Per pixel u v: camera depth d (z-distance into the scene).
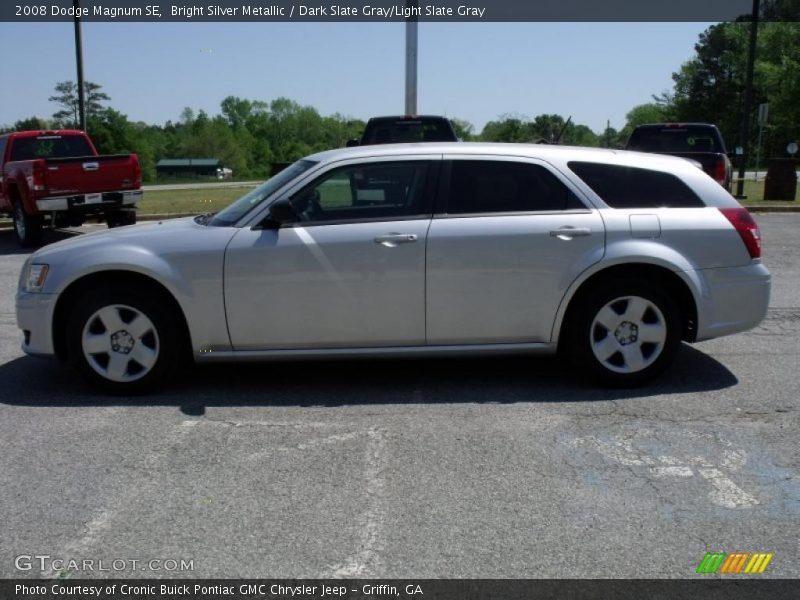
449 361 6.39
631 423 4.98
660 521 3.73
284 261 5.40
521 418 5.08
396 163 5.59
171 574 3.31
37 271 5.59
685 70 78.25
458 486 4.09
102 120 82.25
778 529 3.65
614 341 5.58
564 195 5.59
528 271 5.46
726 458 4.44
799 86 59.78
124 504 3.92
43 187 13.01
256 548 3.51
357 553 3.46
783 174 19.09
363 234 5.43
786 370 6.10
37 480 4.20
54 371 6.24
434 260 5.42
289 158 123.31
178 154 111.00
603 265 5.45
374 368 6.22
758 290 5.66
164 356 5.54
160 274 5.39
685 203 5.67
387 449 4.59
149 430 4.91
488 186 5.59
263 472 4.28
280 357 5.54
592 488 4.07
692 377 5.93
